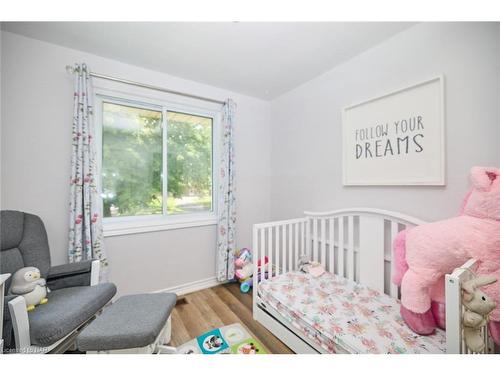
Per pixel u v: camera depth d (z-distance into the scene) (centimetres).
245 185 266
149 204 215
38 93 160
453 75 126
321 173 212
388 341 105
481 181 100
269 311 157
